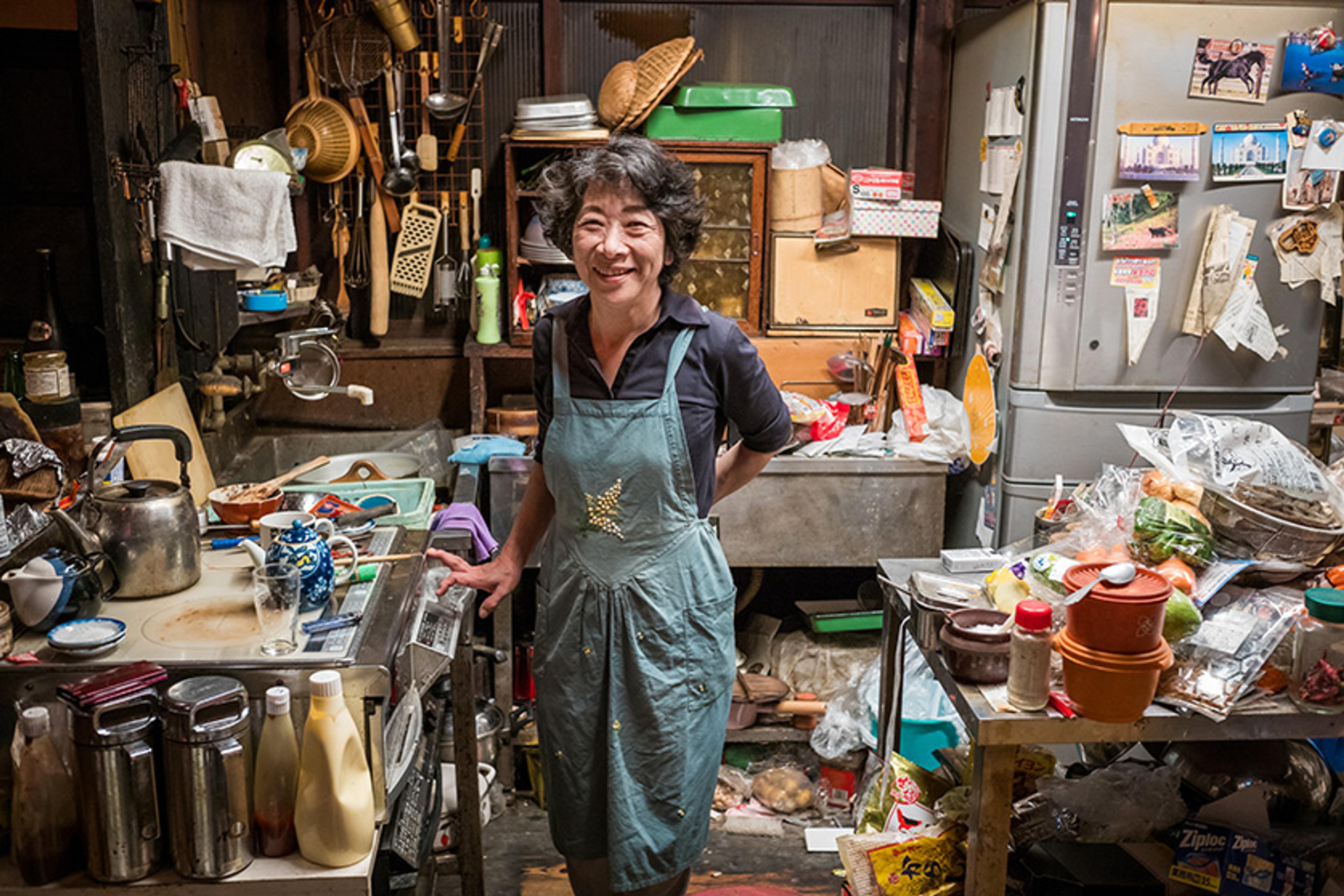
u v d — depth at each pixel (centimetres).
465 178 340
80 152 268
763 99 314
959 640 189
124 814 148
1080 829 211
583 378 186
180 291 265
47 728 150
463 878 246
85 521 179
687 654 190
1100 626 173
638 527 187
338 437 334
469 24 331
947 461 302
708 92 312
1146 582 176
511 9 332
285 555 172
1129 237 276
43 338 237
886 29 340
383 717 160
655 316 184
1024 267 279
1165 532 199
